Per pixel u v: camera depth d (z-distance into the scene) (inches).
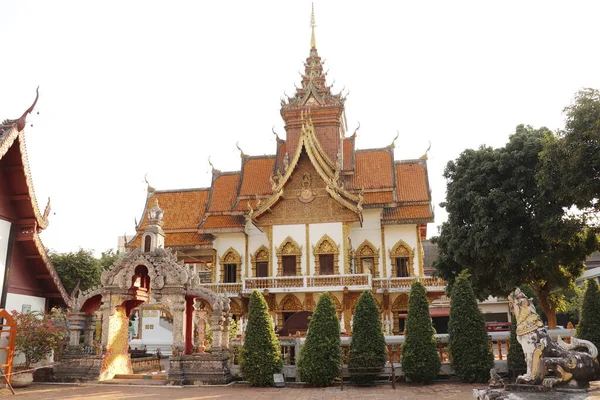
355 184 1633.9
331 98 1809.8
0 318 717.3
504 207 862.5
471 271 952.9
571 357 434.6
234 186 1770.4
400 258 1517.0
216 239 1608.0
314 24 2032.5
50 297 845.2
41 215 780.0
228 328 829.8
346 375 719.1
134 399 592.4
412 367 705.6
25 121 722.2
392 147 1745.8
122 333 820.0
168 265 780.6
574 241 872.9
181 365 738.8
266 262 1550.2
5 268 733.3
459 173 1000.9
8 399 590.9
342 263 1413.6
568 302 1780.3
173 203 1795.0
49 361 829.8
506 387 440.8
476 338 709.3
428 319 730.8
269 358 724.7
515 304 473.7
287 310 1401.3
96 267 1609.3
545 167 710.5
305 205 1472.7
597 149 625.3
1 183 737.0
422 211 1528.1
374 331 731.4
